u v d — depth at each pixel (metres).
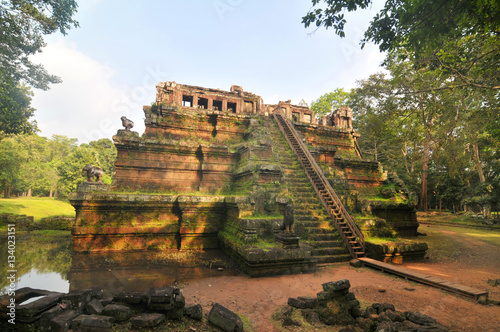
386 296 6.56
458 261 10.57
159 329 4.64
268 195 11.68
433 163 32.06
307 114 23.59
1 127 15.31
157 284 7.38
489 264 10.10
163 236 11.86
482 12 6.47
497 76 10.12
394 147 31.75
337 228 10.84
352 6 6.70
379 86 20.77
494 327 5.01
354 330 4.68
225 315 4.86
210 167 14.33
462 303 6.16
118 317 4.75
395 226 15.43
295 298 5.97
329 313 5.18
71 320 4.57
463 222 23.62
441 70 10.31
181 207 11.55
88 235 10.99
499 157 20.17
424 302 6.19
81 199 10.75
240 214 10.41
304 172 14.13
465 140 16.03
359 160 18.22
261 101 19.89
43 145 38.25
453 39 9.37
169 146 14.10
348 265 9.53
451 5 6.42
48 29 8.89
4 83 11.45
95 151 34.56
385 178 18.52
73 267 8.83
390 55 15.67
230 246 10.04
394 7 6.88
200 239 11.88
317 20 7.07
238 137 17.36
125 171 13.53
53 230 15.98
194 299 6.31
